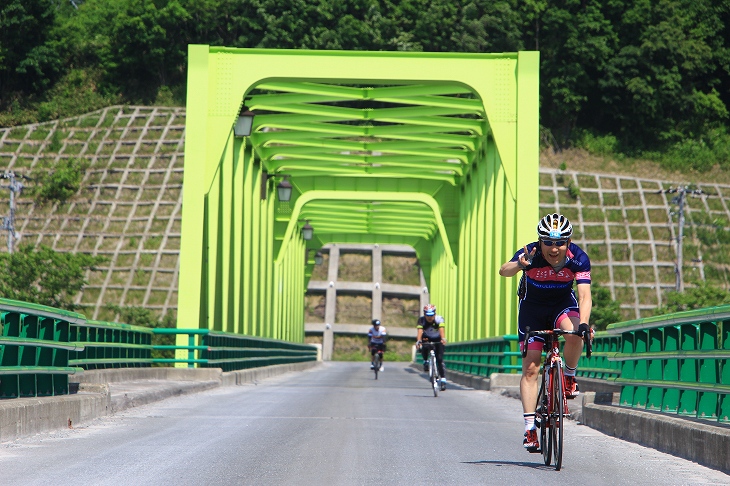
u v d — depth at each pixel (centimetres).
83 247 19888
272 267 9806
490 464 2094
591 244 19725
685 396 2512
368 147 8681
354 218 12719
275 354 9656
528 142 6191
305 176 10231
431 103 7075
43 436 2578
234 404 4066
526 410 2103
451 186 10206
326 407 3950
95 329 4569
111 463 2009
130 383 4916
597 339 4666
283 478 1805
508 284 6438
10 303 2445
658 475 1964
